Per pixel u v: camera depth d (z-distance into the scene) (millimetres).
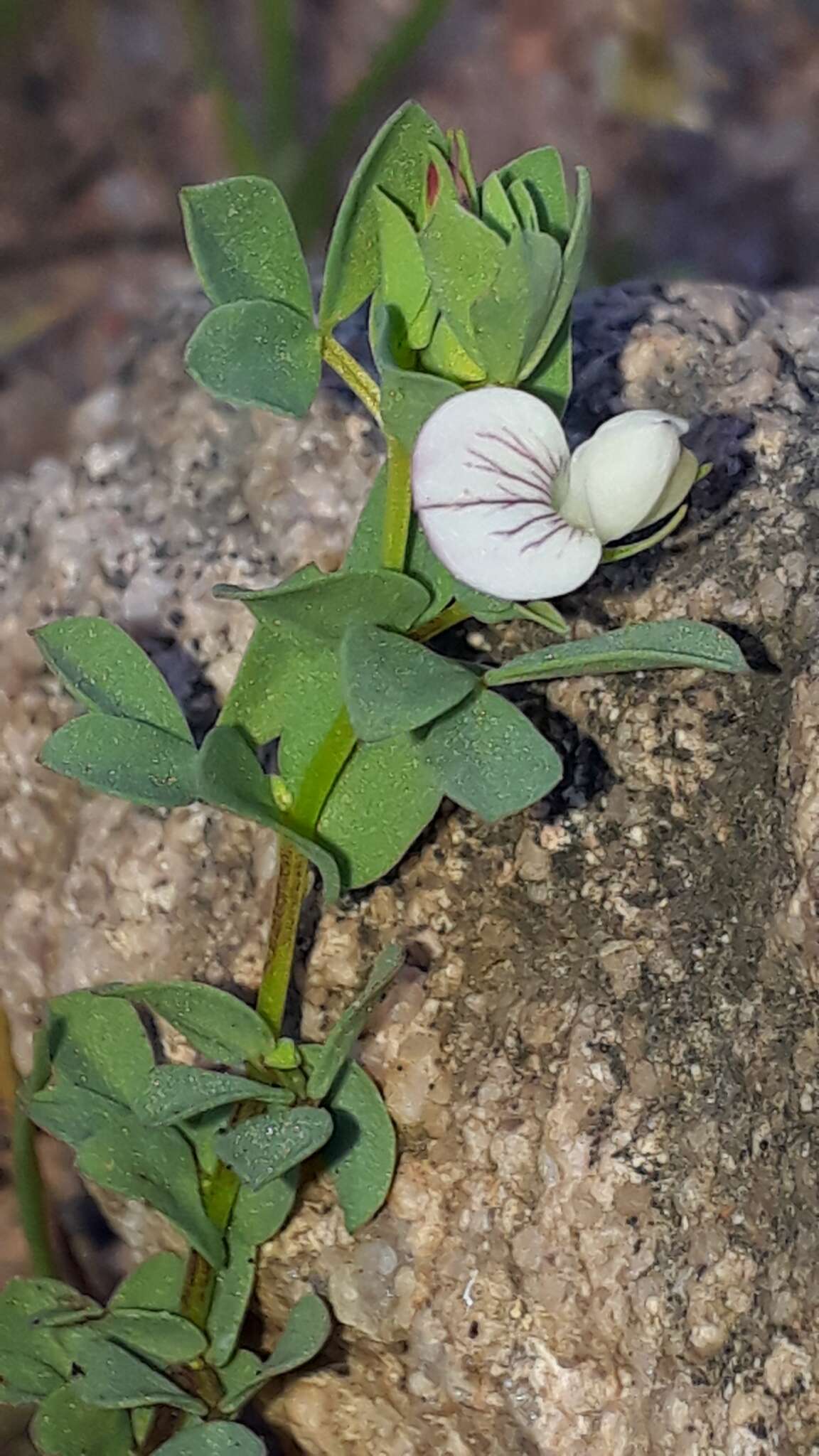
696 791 73
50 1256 89
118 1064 71
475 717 60
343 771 67
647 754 74
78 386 171
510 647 77
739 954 70
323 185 152
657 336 82
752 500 76
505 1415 73
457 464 57
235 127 155
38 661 86
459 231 55
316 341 62
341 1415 80
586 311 85
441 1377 75
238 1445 67
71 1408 72
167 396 90
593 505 59
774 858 69
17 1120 86
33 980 87
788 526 74
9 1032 88
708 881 72
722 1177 69
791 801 67
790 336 85
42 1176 93
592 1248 70
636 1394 70
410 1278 75
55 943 85
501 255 55
